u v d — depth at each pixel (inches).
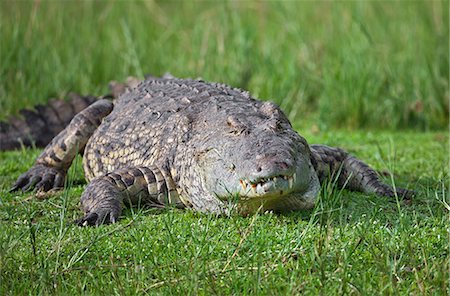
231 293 443.8
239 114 586.2
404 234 506.3
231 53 1115.3
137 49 1126.4
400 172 756.0
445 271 449.4
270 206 561.6
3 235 509.4
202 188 575.5
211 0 1304.1
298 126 1042.1
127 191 606.9
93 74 1094.4
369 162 808.3
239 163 530.3
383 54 1076.5
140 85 769.6
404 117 1044.5
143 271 466.6
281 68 1107.3
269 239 511.8
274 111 596.1
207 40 1130.0
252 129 555.2
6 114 1011.3
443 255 492.4
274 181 517.3
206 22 1220.5
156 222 561.0
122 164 668.1
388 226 554.3
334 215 576.7
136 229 535.8
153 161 632.4
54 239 530.3
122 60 1115.3
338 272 452.1
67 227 559.8
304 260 480.4
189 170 589.6
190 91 688.4
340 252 482.9
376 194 647.1
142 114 678.5
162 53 1137.4
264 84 1085.8
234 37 1136.8
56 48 1098.1
